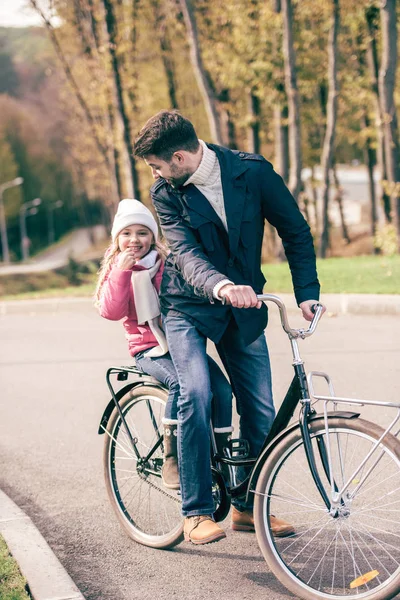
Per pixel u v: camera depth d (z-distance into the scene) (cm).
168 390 580
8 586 523
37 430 947
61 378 1207
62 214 17162
